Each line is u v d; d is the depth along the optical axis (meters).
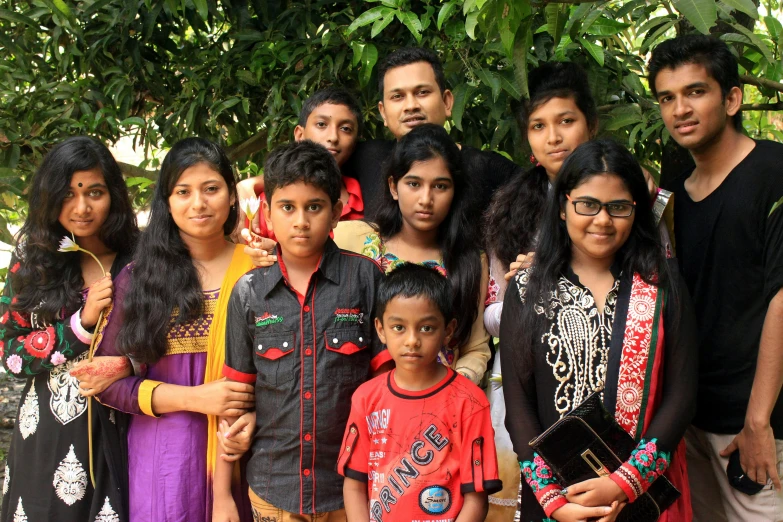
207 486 2.11
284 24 3.15
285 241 2.02
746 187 2.08
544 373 1.91
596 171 1.86
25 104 3.25
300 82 3.06
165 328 2.12
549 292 1.93
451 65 2.81
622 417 1.84
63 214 2.21
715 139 2.14
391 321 1.88
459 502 1.88
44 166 2.20
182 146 2.15
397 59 2.62
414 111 2.59
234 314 2.07
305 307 2.03
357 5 3.16
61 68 3.38
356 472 1.93
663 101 2.20
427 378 1.94
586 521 1.77
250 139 3.43
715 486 2.36
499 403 2.24
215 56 3.37
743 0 1.79
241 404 2.05
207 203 2.12
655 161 3.33
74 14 3.26
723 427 2.16
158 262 2.14
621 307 1.89
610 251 1.89
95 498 2.19
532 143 2.31
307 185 1.99
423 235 2.29
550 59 2.81
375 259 2.29
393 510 1.87
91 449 2.19
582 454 1.80
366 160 2.72
